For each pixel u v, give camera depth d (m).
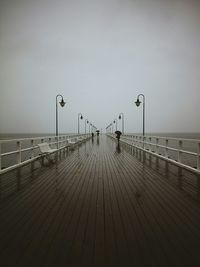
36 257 2.77
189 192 5.59
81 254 2.82
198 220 3.88
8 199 5.02
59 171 8.38
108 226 3.63
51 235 3.33
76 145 23.33
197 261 2.68
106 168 9.04
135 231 3.46
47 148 12.53
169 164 10.05
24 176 7.45
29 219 3.92
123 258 2.74
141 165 9.80
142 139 17.62
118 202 4.84
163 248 2.97
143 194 5.43
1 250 2.93
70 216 4.05
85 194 5.43
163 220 3.88
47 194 5.41
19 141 9.30
